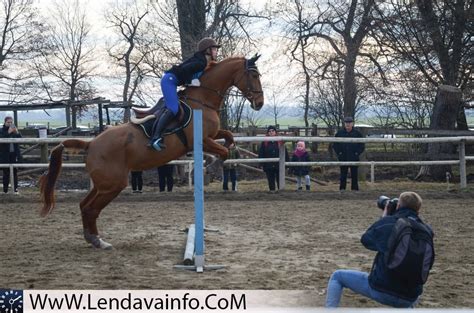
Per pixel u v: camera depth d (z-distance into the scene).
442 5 22.48
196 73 9.50
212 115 9.60
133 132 9.27
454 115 22.47
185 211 13.38
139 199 15.27
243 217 12.37
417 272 4.94
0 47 42.75
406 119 27.06
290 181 20.64
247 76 9.77
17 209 13.95
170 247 9.30
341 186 16.42
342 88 30.11
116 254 8.73
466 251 8.93
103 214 12.98
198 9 25.80
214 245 9.34
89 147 9.37
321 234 10.33
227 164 16.55
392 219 5.10
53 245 9.48
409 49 23.52
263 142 16.48
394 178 22.62
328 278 7.25
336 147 16.30
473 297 6.46
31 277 7.23
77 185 21.77
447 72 22.56
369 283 5.19
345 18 27.67
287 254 8.67
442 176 21.64
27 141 15.50
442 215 12.57
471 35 22.08
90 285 6.81
